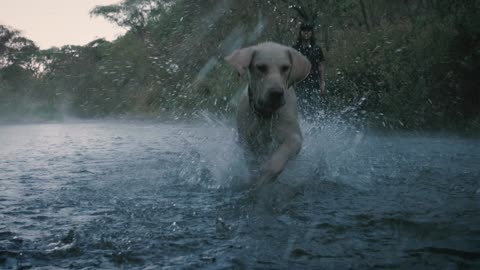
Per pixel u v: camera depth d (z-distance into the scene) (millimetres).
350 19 16516
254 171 4555
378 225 2824
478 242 2447
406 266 2119
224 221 2982
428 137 9359
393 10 16625
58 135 13523
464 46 10953
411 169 5094
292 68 4422
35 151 8375
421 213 3115
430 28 12492
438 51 11273
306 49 8023
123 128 16625
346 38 15234
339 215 3102
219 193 4035
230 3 16672
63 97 34531
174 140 10086
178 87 17312
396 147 7375
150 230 2781
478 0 11500
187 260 2236
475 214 3062
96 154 7605
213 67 16562
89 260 2268
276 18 15250
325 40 15273
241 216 3123
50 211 3383
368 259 2217
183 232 2727
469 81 10656
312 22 14047
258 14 15758
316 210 3277
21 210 3424
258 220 2998
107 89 28938
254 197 3789
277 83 4098
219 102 15172
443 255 2252
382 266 2123
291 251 2348
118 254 2338
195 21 17203
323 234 2645
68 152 8062
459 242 2453
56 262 2250
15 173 5461
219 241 2541
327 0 15203
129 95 26672
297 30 14828
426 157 6113
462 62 10617
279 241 2523
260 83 4270
